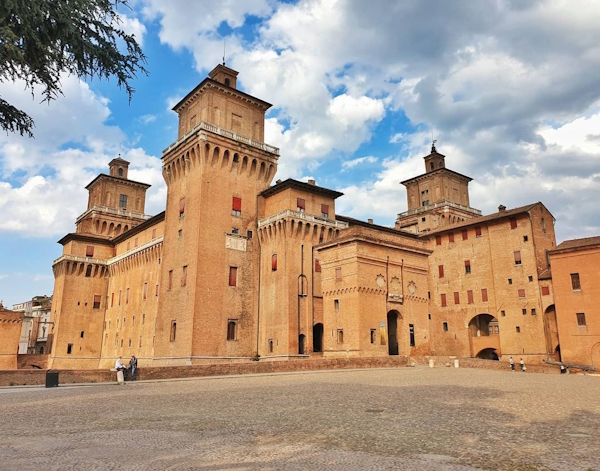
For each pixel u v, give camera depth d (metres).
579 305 62.94
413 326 60.69
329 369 46.47
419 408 19.92
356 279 55.69
